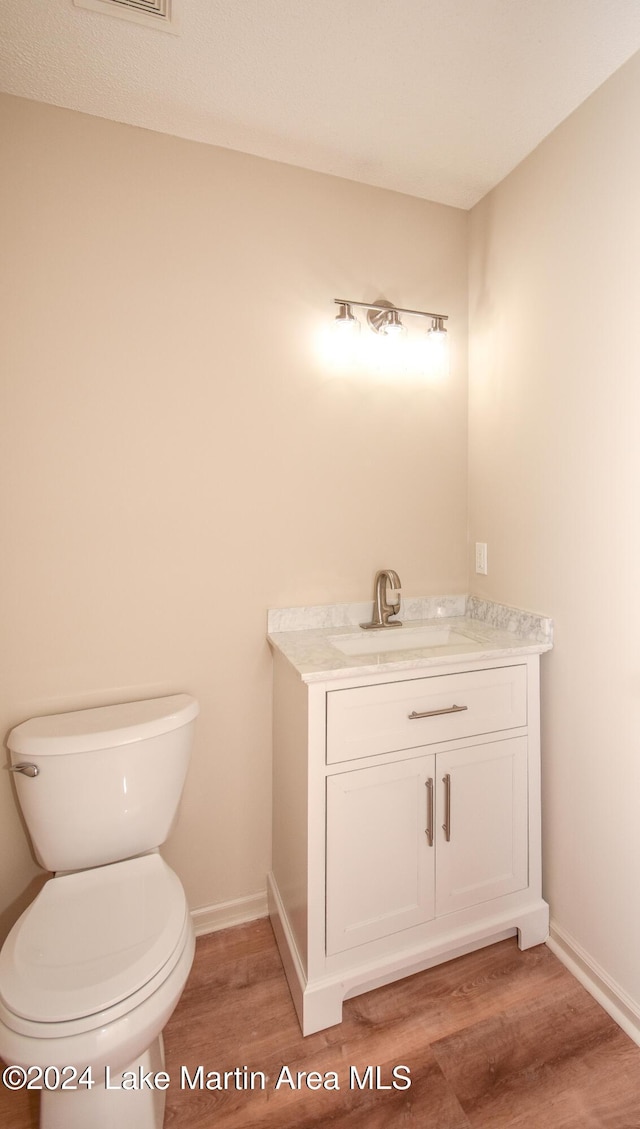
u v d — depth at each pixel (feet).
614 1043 3.97
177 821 4.58
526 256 5.01
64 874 4.02
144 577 4.73
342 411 5.42
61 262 4.34
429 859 4.42
